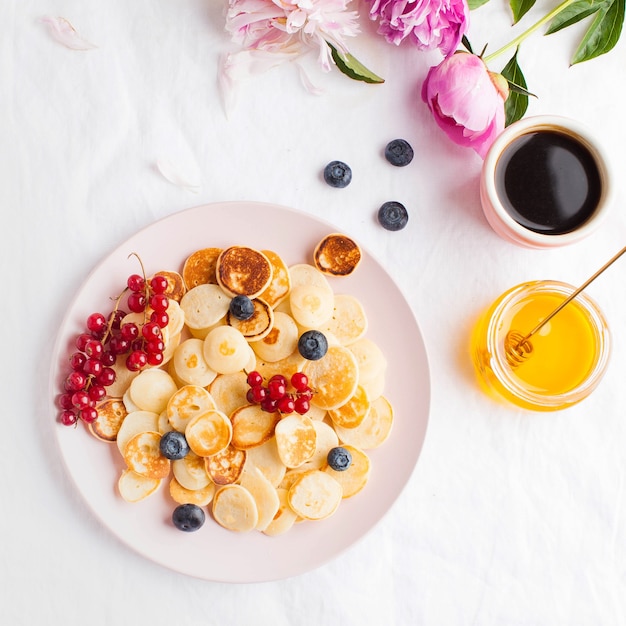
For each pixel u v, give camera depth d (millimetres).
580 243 908
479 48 906
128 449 823
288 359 851
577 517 905
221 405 845
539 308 878
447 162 899
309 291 846
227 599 873
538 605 900
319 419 858
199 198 880
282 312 853
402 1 839
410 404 857
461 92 836
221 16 884
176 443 821
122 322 830
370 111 895
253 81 886
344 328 855
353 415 850
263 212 847
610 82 915
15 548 854
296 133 890
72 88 875
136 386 828
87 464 825
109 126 876
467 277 899
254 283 838
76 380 804
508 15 905
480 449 898
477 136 863
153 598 865
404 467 854
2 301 861
